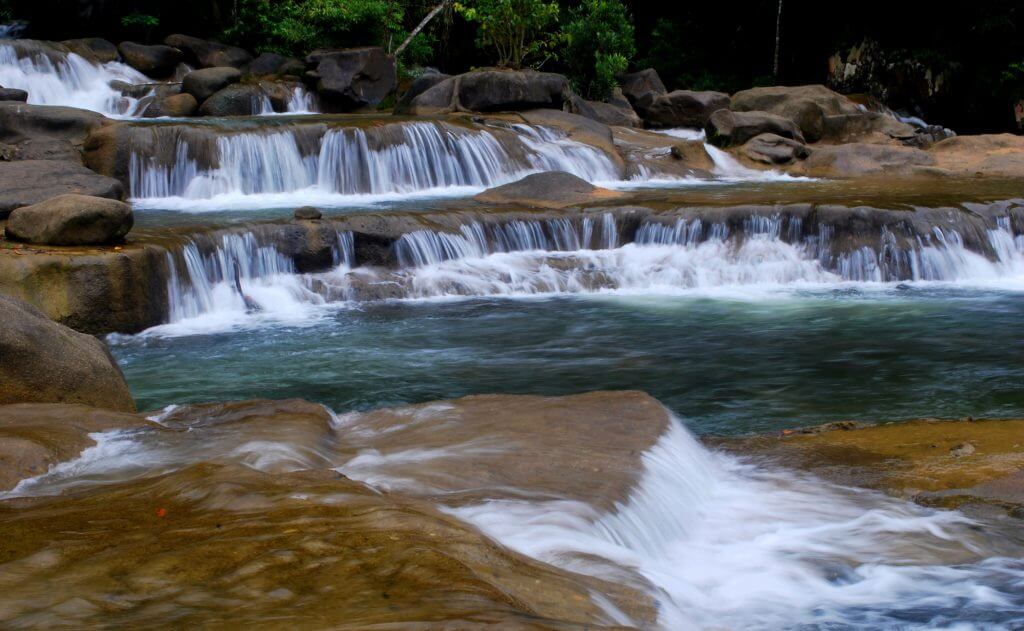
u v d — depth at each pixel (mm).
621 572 4281
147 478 4941
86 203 11211
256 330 11125
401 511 4055
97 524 4102
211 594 3203
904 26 32688
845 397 8641
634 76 29875
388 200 17125
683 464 6102
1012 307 12234
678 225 14406
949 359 9820
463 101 23109
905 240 14156
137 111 23172
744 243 14250
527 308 12344
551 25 30891
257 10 27953
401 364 9734
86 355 7023
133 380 9195
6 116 18141
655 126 27047
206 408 6594
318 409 6629
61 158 16969
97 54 25203
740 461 6863
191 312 11680
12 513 4402
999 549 5375
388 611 2973
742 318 11766
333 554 3531
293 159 17875
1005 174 20750
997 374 9266
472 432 6168
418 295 12938
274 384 9055
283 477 4703
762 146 22562
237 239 12352
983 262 14297
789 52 34375
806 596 4762
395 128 18594
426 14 31562
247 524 3938
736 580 4910
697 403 8516
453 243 13719
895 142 24656
